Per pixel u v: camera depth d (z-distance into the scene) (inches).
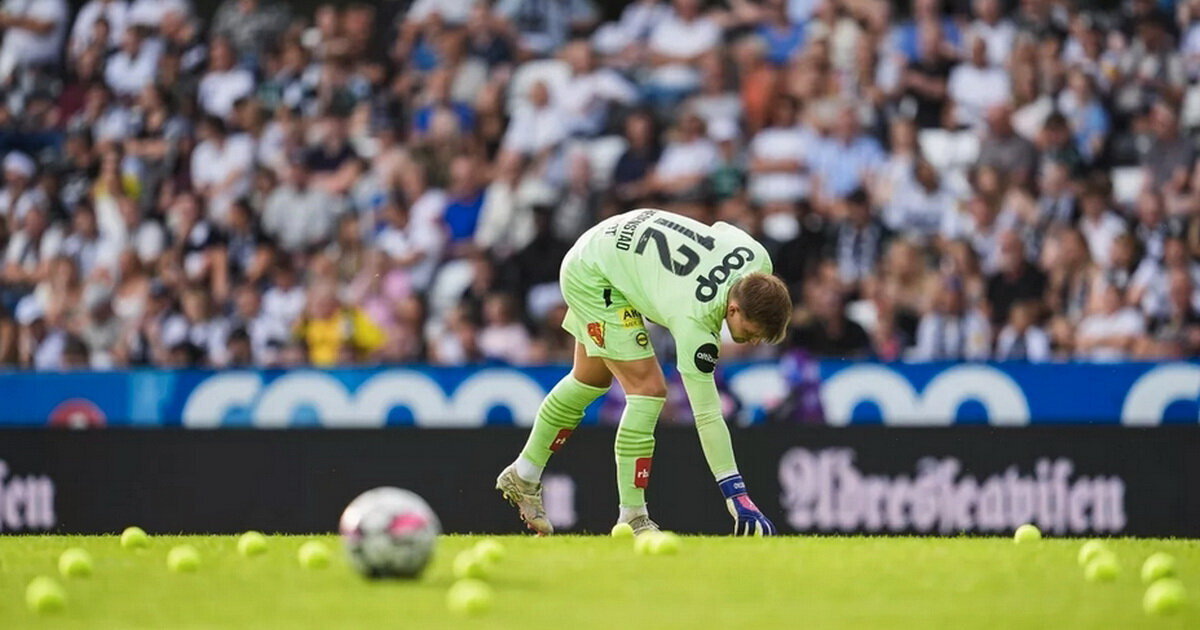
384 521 738.2
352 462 1632.6
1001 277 1878.7
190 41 2223.2
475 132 2118.6
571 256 1046.4
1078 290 1863.9
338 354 1989.4
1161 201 1907.0
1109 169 1968.5
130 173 2153.1
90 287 2090.3
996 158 1941.4
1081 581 766.5
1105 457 1521.9
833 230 1953.7
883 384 1576.0
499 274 2014.0
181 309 2055.9
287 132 2142.0
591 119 2102.6
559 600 687.1
